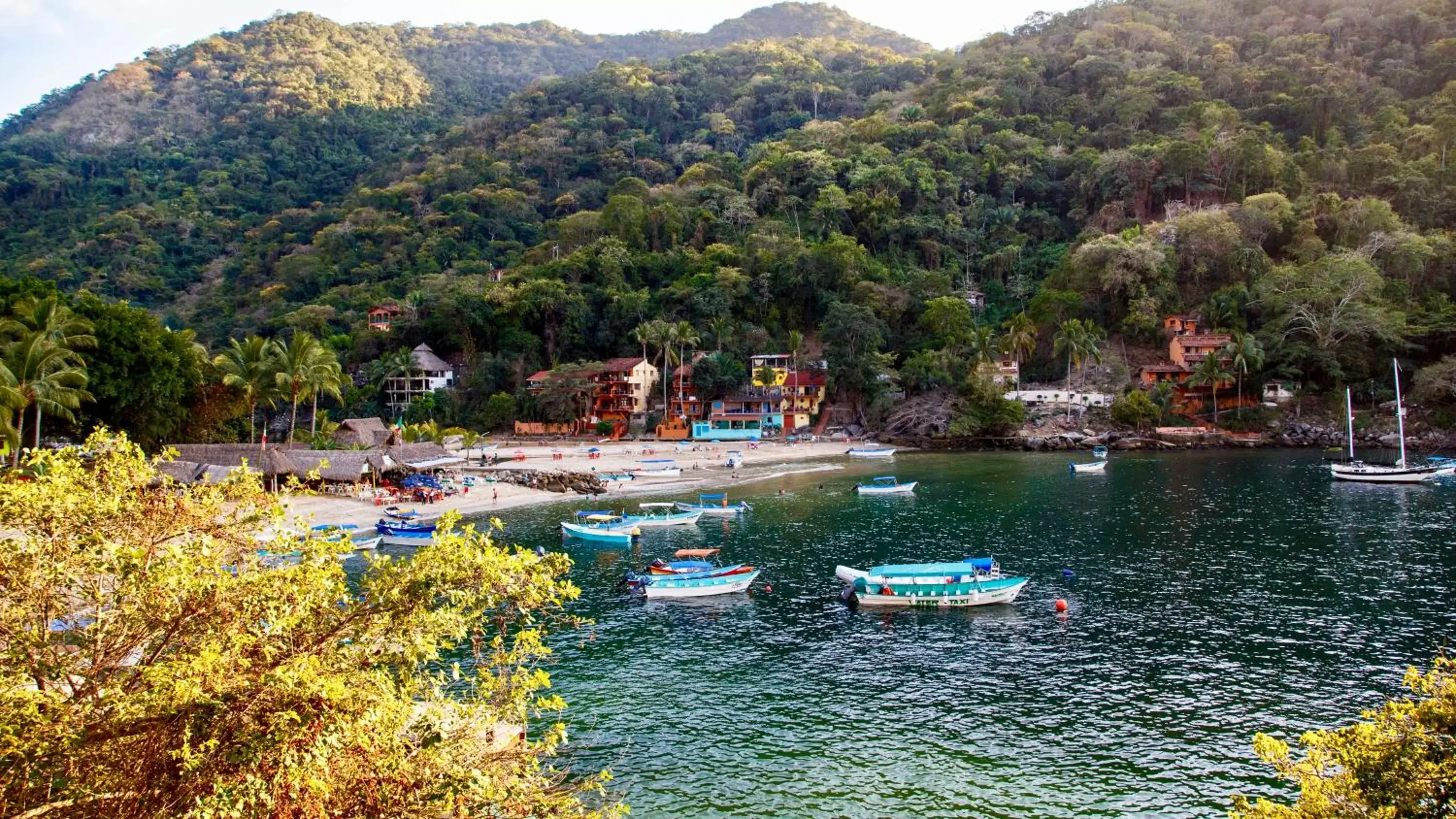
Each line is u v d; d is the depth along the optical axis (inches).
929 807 1045.8
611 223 6943.9
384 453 3410.4
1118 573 2100.1
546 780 709.3
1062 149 7436.0
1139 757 1159.6
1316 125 6968.5
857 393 5679.1
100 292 7578.7
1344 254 5137.8
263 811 476.1
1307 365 5036.9
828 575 2158.0
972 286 6466.5
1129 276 5639.8
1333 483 3464.6
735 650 1609.3
